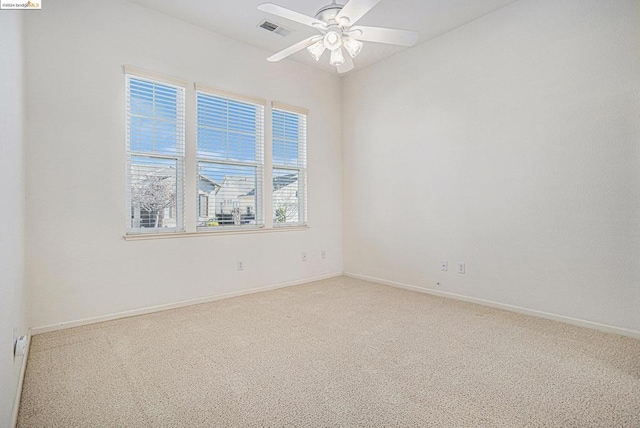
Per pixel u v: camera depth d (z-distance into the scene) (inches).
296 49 103.9
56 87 103.7
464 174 135.7
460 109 136.3
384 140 166.7
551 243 112.7
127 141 119.7
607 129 100.6
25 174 96.0
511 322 111.3
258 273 153.6
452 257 140.6
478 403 65.5
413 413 62.5
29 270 99.3
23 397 67.6
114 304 115.0
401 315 119.6
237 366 81.2
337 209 187.8
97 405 65.2
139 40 119.6
